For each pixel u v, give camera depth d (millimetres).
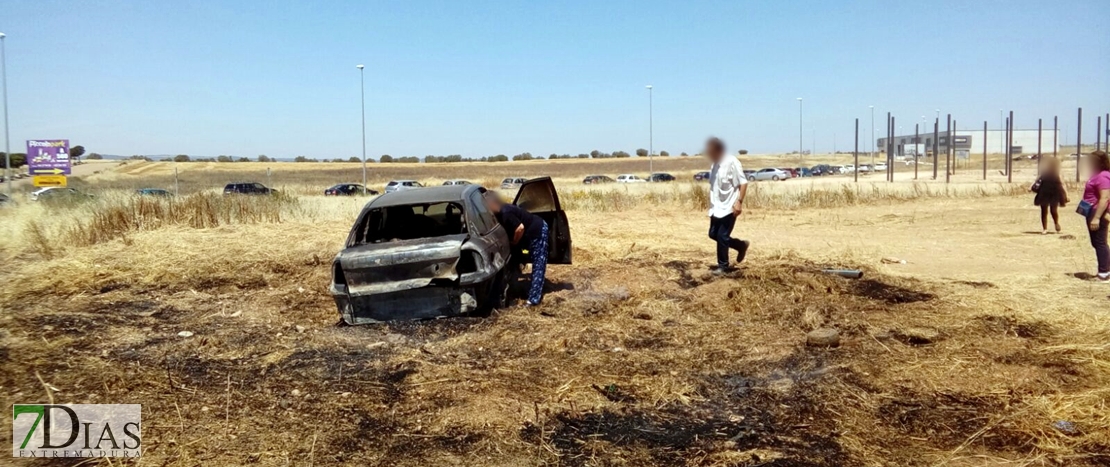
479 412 4574
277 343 6418
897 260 10336
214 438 4242
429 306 7008
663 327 6594
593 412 4590
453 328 6707
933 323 6477
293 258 10938
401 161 114625
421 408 4703
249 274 9930
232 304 8164
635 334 6367
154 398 4930
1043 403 4461
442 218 8664
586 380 5156
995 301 7262
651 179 52250
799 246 12117
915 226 15555
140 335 6750
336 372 5500
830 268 9391
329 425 4445
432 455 4012
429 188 8289
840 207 21594
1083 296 7449
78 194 19125
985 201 22062
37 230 12695
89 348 6207
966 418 4344
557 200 8719
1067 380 4875
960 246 11938
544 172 80188
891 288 8109
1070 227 14328
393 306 6996
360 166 94812
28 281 9383
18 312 7500
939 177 47219
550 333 6395
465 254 7039
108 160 103188
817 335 5812
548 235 8328
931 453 3916
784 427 4297
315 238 12852
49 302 8289
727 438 4160
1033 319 6477
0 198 24484
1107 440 3967
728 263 8984
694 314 7090
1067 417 4270
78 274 9664
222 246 11859
